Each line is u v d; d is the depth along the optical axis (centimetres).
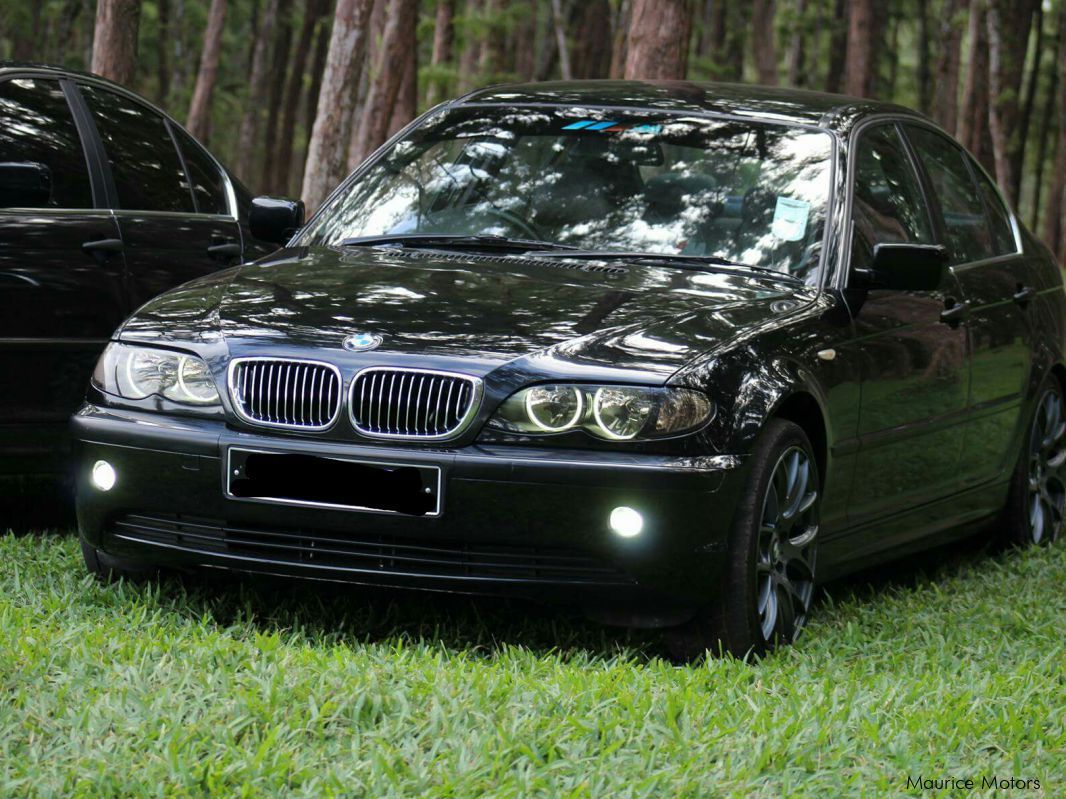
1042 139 6153
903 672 584
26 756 416
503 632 620
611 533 546
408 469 552
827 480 643
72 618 578
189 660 509
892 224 746
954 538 834
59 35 5162
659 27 1495
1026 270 909
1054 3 4334
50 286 762
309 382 570
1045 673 618
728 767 438
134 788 397
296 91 5362
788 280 667
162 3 5244
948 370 754
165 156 871
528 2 3778
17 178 719
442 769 418
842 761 455
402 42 2544
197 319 607
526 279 630
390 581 564
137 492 591
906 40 7544
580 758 437
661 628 595
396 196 738
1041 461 928
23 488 870
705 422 558
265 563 577
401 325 580
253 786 400
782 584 617
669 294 623
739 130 732
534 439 549
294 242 735
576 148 729
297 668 502
